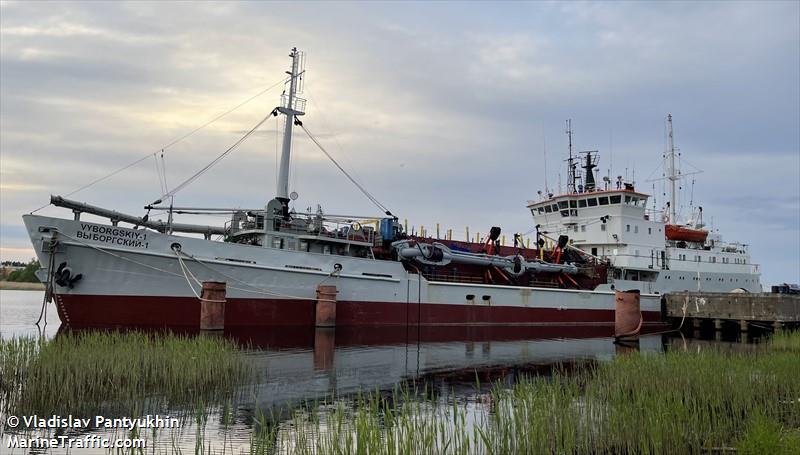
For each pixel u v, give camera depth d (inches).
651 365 692.1
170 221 1228.5
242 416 530.3
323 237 1307.8
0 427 476.7
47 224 1034.7
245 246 1191.6
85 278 1061.8
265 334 1150.3
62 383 558.3
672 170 2292.1
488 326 1540.4
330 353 961.5
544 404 492.7
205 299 1096.2
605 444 446.6
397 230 1498.5
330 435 446.0
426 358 954.1
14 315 1785.2
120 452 421.1
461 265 1557.6
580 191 2031.3
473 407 597.0
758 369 698.8
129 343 697.6
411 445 391.9
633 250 1897.1
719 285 2129.7
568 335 1499.8
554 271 1702.8
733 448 442.0
